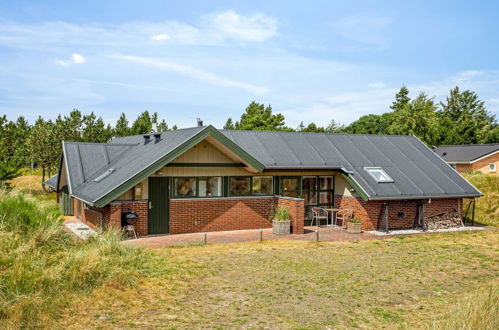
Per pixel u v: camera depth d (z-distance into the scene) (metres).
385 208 18.09
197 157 17.05
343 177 19.25
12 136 39.31
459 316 7.49
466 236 17.41
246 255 13.30
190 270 11.28
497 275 11.59
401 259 13.22
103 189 15.35
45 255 9.89
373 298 9.54
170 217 16.64
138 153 18.84
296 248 14.52
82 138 31.33
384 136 23.28
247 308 8.66
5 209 11.30
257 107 52.78
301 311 8.60
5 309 7.42
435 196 18.80
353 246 15.05
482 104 87.06
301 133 21.64
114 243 11.73
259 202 18.30
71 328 7.27
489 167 44.62
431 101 53.94
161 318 7.95
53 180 25.73
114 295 8.90
